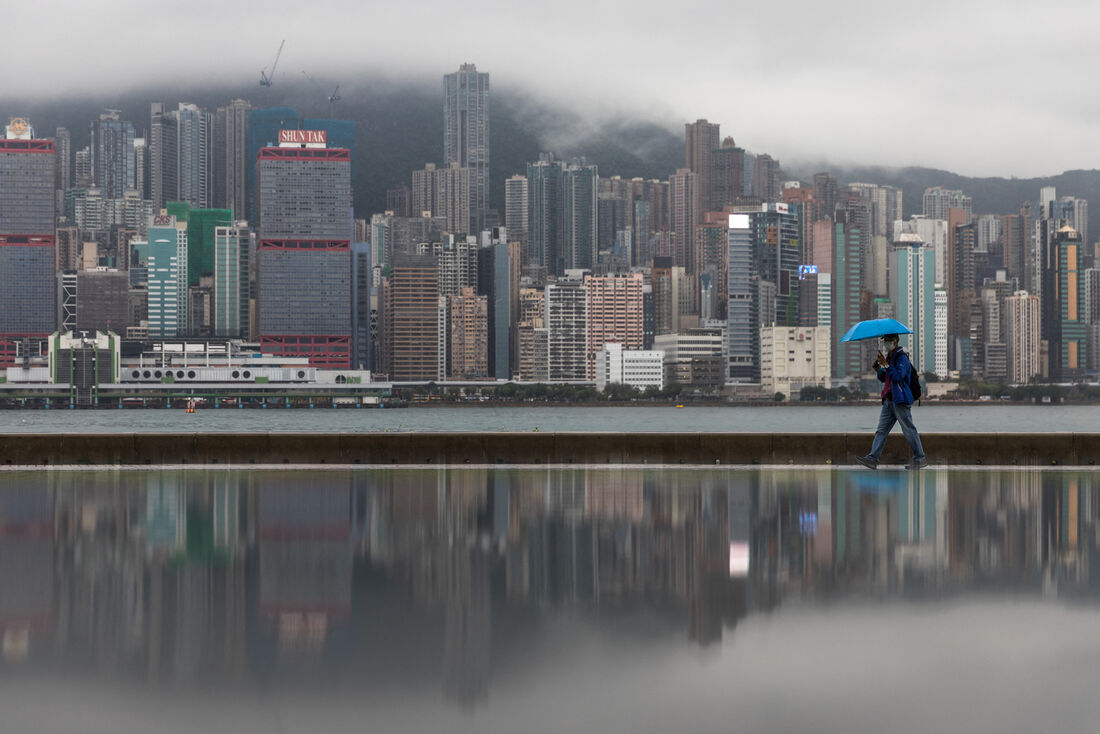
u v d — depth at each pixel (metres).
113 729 7.20
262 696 7.86
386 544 14.71
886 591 11.46
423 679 8.27
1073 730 7.17
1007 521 16.83
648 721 7.34
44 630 9.77
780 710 7.55
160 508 18.75
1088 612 10.44
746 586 11.73
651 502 19.50
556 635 9.57
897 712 7.52
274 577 12.32
